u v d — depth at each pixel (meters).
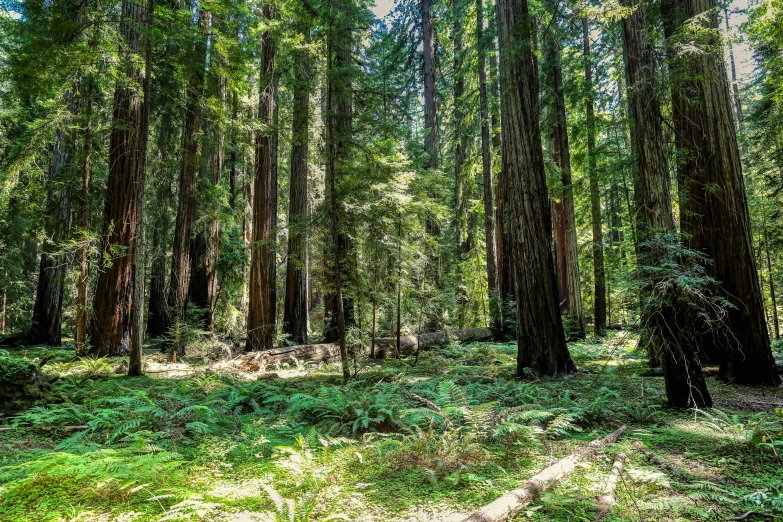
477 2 16.53
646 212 5.51
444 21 19.45
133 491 3.02
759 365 6.71
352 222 8.16
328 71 7.52
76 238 9.99
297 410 5.86
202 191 14.27
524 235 8.31
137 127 11.01
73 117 10.16
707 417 4.79
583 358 10.69
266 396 6.61
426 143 17.78
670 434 4.40
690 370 5.21
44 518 2.75
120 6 10.27
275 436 4.81
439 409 4.75
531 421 4.56
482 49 16.06
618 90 14.98
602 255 15.03
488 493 3.13
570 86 13.73
